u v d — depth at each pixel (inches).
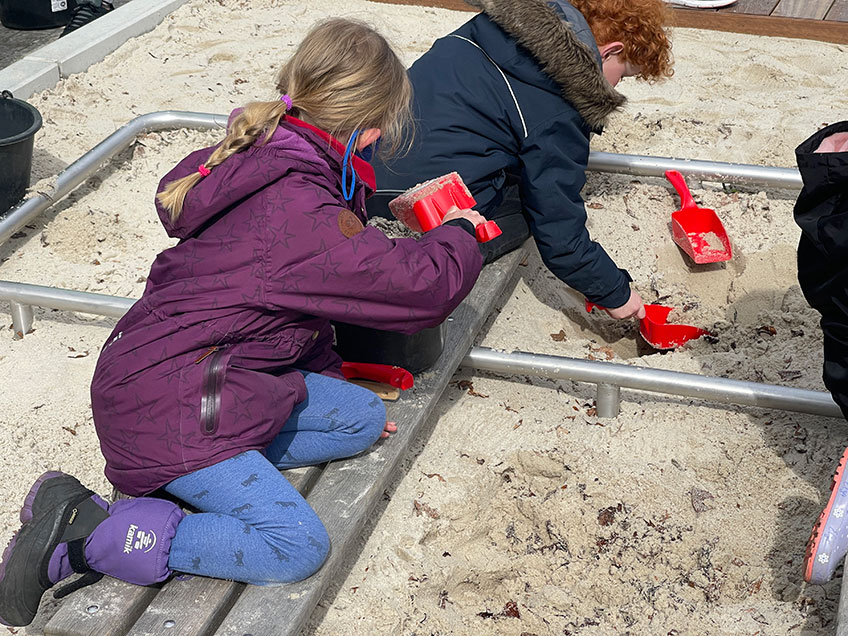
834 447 91.0
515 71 96.2
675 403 98.0
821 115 145.8
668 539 84.3
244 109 72.9
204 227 72.2
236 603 66.9
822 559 73.3
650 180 132.2
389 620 76.9
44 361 102.1
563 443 92.9
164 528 67.7
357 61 72.1
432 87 99.1
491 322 109.0
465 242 73.2
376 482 76.7
